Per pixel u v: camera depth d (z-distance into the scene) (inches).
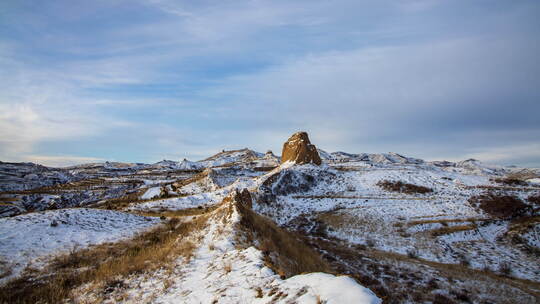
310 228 1587.1
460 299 778.8
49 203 3038.9
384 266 1002.7
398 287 810.2
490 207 1836.9
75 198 3376.0
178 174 6210.6
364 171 3230.8
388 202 2063.2
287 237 837.2
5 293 497.0
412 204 1989.4
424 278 914.1
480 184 2596.0
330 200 2162.9
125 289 447.5
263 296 290.8
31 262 695.1
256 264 414.6
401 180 2689.5
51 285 509.0
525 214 1752.0
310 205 2062.0
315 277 287.0
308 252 808.3
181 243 704.4
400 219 1680.6
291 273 479.2
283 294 273.0
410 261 1114.7
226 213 799.7
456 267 1081.4
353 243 1348.4
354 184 2687.0
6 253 733.9
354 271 870.4
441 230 1501.0
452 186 2500.0
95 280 509.0
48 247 815.1
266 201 1950.1
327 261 922.7
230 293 327.6
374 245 1320.1
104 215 1235.9
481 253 1264.8
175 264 525.3
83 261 709.3
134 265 560.1
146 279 474.9
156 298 390.9
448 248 1305.4
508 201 1875.0
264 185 2309.3
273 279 334.0
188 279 437.4
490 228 1581.0
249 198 1362.0
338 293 234.4
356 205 2006.6
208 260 514.9
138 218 1304.1
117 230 1066.1
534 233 1456.7
